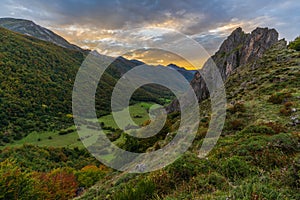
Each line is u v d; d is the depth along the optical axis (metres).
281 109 14.32
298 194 4.98
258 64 36.12
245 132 11.77
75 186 26.81
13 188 10.79
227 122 14.82
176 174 7.50
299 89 18.66
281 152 7.94
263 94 20.50
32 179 12.15
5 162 11.91
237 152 8.80
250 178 6.27
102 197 10.23
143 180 7.50
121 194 6.68
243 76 33.97
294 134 9.30
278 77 23.62
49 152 48.72
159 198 6.19
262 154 8.02
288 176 5.89
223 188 6.07
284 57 33.69
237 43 71.50
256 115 14.94
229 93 26.34
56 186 21.11
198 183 6.65
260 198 4.48
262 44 57.12
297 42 41.41
